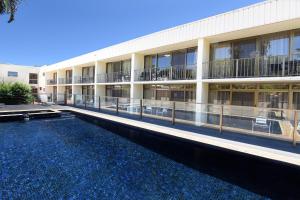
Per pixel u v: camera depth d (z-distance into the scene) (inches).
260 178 260.7
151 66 678.5
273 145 278.1
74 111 708.0
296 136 273.0
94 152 378.0
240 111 331.3
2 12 668.7
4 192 239.9
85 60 927.0
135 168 314.3
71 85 1078.4
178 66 577.0
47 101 989.2
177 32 527.5
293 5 345.7
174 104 425.1
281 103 417.1
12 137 460.1
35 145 410.3
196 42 516.7
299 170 231.8
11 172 291.4
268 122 301.7
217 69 481.1
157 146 400.8
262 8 379.6
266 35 427.8
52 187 254.1
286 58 391.9
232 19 419.5
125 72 759.7
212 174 301.0
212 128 367.9
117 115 547.5
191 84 557.6
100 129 561.9
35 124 593.9
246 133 325.4
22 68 1408.7
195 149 332.8
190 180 281.7
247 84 462.6
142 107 501.0
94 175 288.4
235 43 473.7
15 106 788.0
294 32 393.1
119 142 444.5
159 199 234.7
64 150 385.4
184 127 390.0
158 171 306.8
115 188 256.4
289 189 237.1
